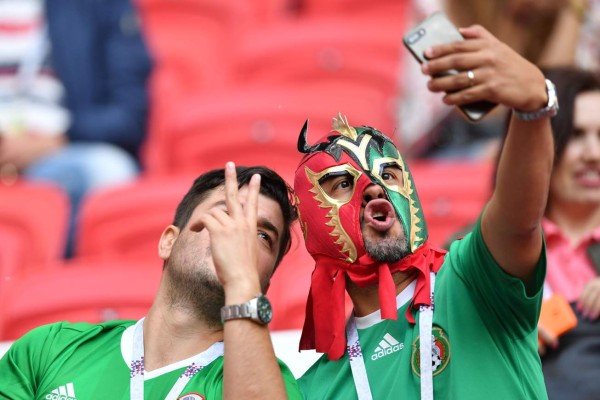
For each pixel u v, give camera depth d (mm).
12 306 15492
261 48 18000
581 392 11055
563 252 12156
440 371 8812
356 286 9359
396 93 17516
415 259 9172
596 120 12234
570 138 12234
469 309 8945
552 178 12352
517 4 17266
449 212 16031
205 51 17984
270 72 17875
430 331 8891
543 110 7895
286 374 9180
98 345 9609
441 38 7980
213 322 9477
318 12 18141
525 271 8680
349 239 9125
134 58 17859
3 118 17547
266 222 9641
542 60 17266
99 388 9227
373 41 17812
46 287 15641
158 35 18016
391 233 9109
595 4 17375
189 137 17516
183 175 17266
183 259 9508
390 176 9344
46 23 17859
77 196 17094
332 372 9352
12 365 9516
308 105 17516
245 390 8312
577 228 12414
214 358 9352
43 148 17438
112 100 17656
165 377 9250
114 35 17891
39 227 16812
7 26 17875
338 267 9305
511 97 7746
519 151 8078
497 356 8773
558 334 11234
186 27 18078
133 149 17531
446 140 16922
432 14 8109
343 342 9172
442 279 9203
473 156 16656
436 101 17109
